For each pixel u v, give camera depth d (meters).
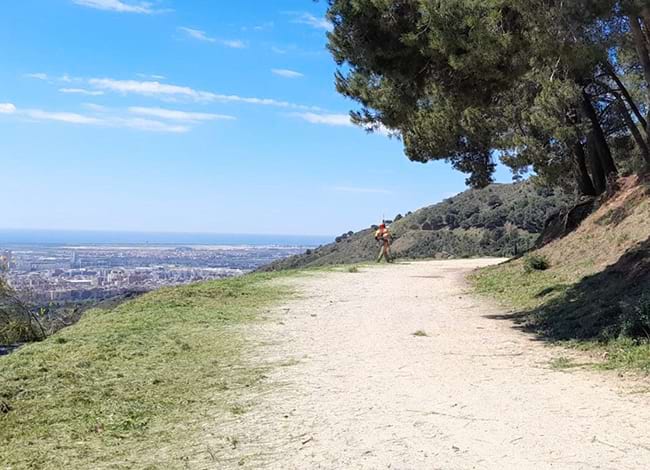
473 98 11.88
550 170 23.03
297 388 7.17
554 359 8.50
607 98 23.78
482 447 5.00
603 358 8.21
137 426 5.86
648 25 10.34
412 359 8.80
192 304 14.77
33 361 8.60
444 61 10.91
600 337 9.24
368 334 11.09
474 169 25.06
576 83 19.02
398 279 22.45
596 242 17.78
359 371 8.04
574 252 18.30
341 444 5.21
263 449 5.16
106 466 4.86
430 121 19.78
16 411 6.38
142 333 10.84
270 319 12.85
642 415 5.73
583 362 8.14
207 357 8.98
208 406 6.47
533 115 19.83
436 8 10.06
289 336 10.82
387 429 5.56
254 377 7.73
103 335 10.55
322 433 5.52
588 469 4.46
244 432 5.62
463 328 11.74
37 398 6.84
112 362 8.57
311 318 13.08
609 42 10.05
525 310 13.65
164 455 5.09
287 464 4.79
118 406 6.49
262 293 17.33
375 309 14.61
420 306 15.20
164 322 12.08
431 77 11.63
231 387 7.25
